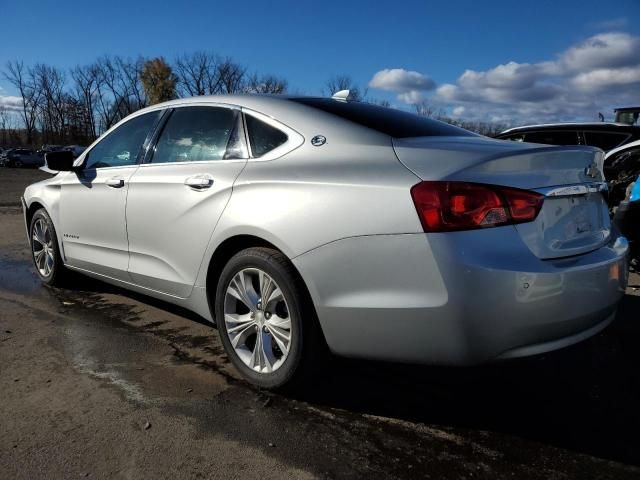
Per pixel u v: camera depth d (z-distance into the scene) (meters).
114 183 3.81
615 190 6.02
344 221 2.49
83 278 4.97
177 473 2.24
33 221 4.95
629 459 2.38
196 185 3.17
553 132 7.99
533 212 2.39
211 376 3.13
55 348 3.50
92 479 2.19
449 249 2.26
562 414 2.76
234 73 61.59
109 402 2.79
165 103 3.86
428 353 2.38
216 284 3.23
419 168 2.44
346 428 2.59
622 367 3.34
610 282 2.63
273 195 2.78
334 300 2.54
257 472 2.25
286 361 2.76
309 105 3.13
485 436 2.55
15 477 2.19
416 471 2.28
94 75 75.12
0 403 2.77
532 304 2.29
